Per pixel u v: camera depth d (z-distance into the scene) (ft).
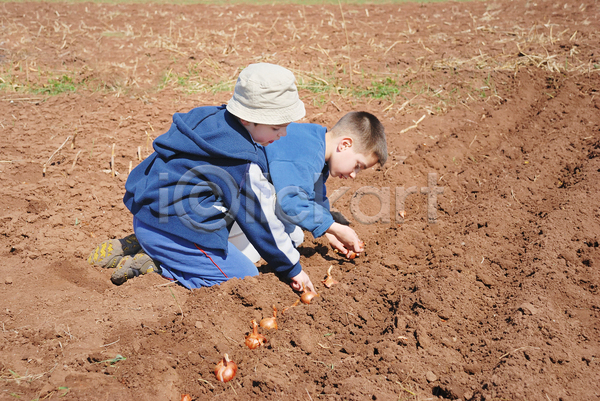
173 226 9.78
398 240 12.40
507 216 12.85
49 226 12.26
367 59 22.74
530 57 21.91
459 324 9.46
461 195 14.47
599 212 12.51
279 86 9.07
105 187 14.10
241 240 11.25
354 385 7.98
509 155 16.08
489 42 24.27
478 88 20.11
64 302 9.61
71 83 19.92
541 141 16.67
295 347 9.14
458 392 7.91
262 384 8.15
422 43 24.41
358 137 10.76
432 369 8.43
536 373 8.07
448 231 12.81
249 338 9.14
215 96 19.34
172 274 10.39
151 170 10.04
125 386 7.92
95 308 9.51
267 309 9.94
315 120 17.60
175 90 19.69
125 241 11.06
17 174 14.38
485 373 8.30
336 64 22.15
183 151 9.59
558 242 11.45
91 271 10.71
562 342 8.73
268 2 33.53
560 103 18.66
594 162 14.71
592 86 19.62
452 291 10.04
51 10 29.94
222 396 8.11
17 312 9.23
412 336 9.09
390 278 11.25
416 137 17.19
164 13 29.91
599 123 17.26
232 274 10.39
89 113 17.83
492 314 9.78
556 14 28.37
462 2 32.86
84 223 12.64
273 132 9.64
